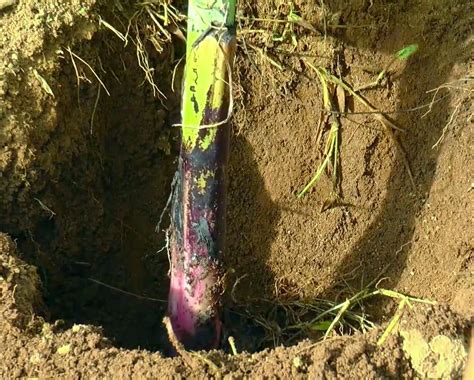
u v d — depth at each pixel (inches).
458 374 42.9
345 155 55.7
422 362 42.9
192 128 45.0
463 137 51.6
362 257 54.6
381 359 42.8
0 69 49.1
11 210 49.9
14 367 42.4
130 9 53.1
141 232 55.7
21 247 50.6
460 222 50.6
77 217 52.7
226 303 54.1
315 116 55.6
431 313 44.2
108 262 54.6
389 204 54.7
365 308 52.9
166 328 49.3
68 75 50.9
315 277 55.2
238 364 42.7
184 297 47.8
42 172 50.4
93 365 42.4
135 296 54.8
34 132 49.6
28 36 49.9
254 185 56.2
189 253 47.1
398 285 52.1
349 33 54.7
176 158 55.6
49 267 52.0
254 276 55.8
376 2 53.8
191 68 44.2
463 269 49.6
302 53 55.3
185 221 46.8
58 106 50.4
